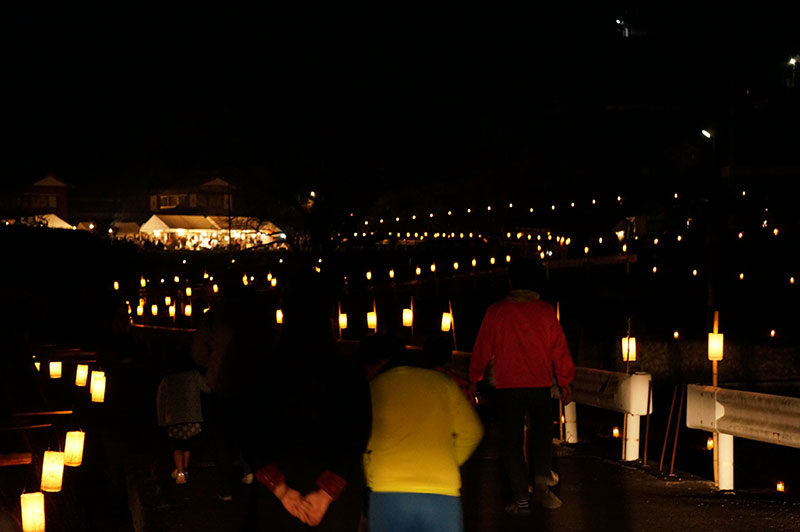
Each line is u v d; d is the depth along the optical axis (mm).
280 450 4047
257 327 7477
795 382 25500
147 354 22297
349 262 35375
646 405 9516
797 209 38094
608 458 10000
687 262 34188
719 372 25391
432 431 4348
